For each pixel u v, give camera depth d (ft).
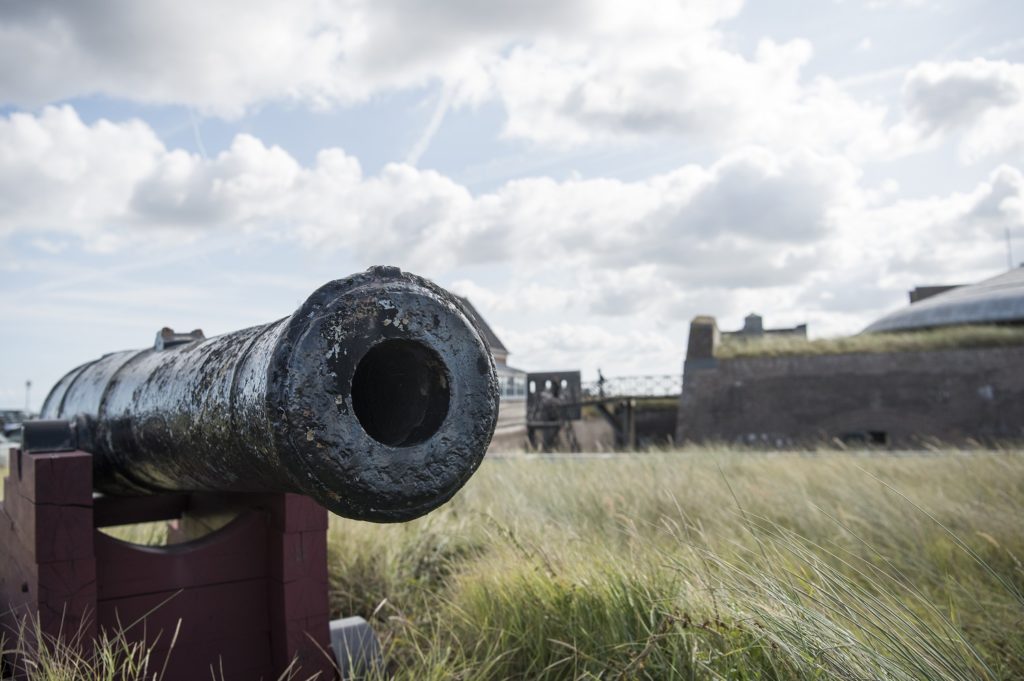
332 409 5.41
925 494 18.53
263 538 9.67
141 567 8.97
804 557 8.68
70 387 11.56
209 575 9.33
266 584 9.66
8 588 9.68
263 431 5.67
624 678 8.51
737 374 80.28
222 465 7.14
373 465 5.54
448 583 14.35
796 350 79.87
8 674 9.36
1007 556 13.17
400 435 5.96
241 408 6.06
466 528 17.19
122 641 8.18
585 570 11.28
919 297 143.64
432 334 5.78
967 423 72.02
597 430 106.42
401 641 11.77
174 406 7.75
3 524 9.97
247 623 9.50
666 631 8.96
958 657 7.26
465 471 5.94
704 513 17.87
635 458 30.66
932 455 29.53
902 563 13.24
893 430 74.33
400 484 5.65
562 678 9.70
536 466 26.12
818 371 77.82
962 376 73.05
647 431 101.91
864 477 21.29
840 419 76.13
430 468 5.76
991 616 10.58
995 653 9.52
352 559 14.76
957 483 20.38
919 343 75.82
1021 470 20.92
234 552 9.48
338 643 10.23
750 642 8.34
